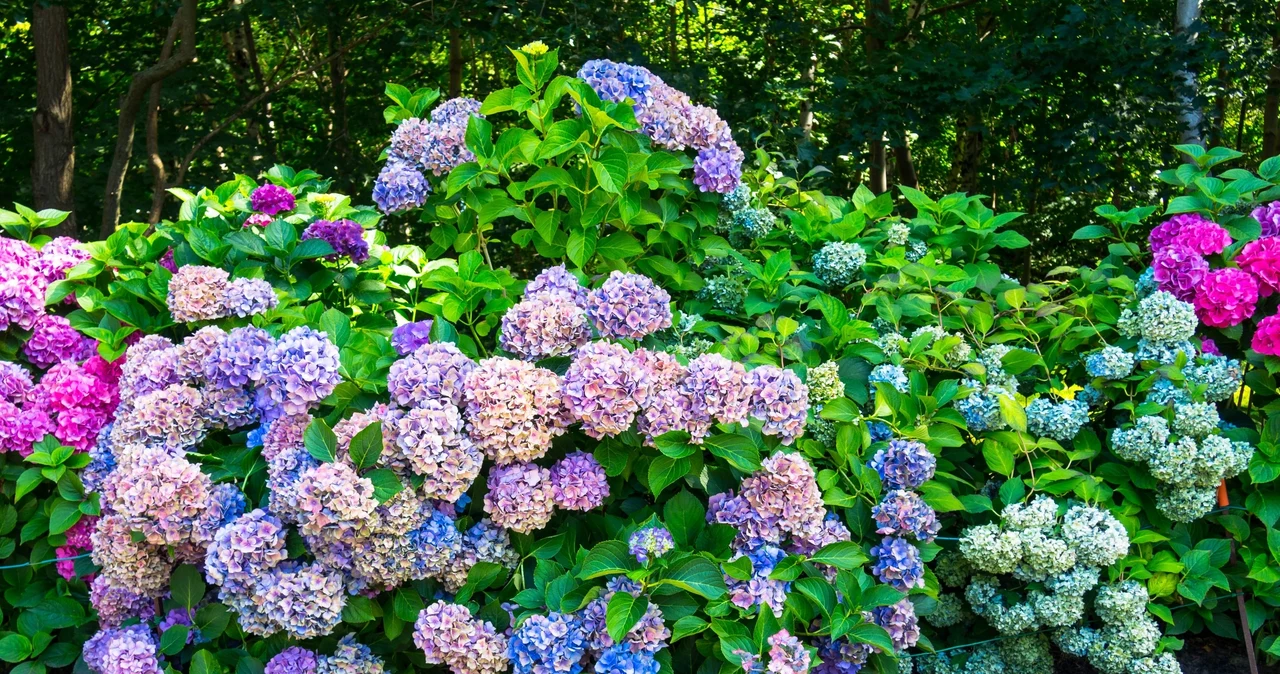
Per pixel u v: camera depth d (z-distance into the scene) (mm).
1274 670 2926
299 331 2414
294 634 2203
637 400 2244
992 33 10711
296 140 11547
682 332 3020
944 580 2893
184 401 2439
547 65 3180
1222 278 2939
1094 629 2883
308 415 2400
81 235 9008
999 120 8859
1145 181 9023
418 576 2266
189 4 7984
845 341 3029
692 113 3381
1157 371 2854
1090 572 2645
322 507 2113
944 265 3244
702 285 3445
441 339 2680
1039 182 8789
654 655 2236
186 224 3408
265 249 3158
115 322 3117
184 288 2793
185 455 2457
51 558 2949
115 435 2457
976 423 2826
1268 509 2803
